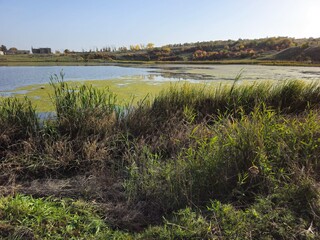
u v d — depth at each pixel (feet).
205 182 9.77
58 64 101.81
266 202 8.82
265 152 10.43
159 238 7.74
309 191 8.89
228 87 19.02
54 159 11.69
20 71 64.28
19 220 8.05
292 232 7.76
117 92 27.63
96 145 12.44
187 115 15.10
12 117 13.33
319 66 88.94
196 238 7.66
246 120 12.32
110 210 8.98
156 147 12.78
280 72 61.26
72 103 14.21
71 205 9.05
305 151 10.80
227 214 8.40
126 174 11.09
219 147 10.69
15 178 10.91
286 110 17.01
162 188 9.62
